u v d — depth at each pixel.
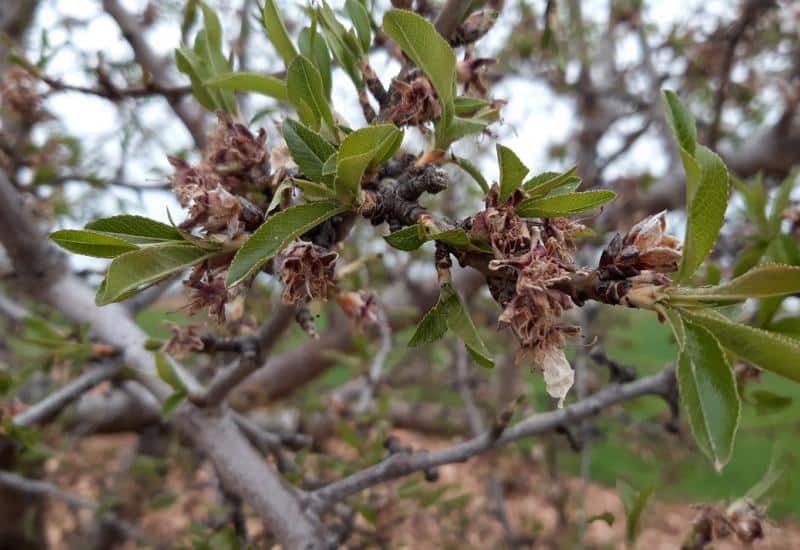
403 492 0.36
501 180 0.15
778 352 0.12
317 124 0.17
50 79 0.31
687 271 0.13
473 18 0.21
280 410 0.60
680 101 0.14
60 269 0.36
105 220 0.15
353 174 0.14
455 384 0.70
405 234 0.15
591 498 0.96
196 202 0.16
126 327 0.34
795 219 0.30
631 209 0.59
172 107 0.33
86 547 0.62
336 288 0.26
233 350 0.24
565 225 0.16
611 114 0.63
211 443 0.26
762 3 0.48
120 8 0.35
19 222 0.34
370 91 0.20
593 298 0.15
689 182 0.12
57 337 0.31
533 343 0.15
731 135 0.68
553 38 0.29
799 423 0.58
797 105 0.56
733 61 0.55
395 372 0.80
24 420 0.29
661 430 0.58
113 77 0.38
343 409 0.53
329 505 0.26
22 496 0.62
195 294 0.18
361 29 0.20
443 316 0.15
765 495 0.25
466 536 0.63
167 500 0.49
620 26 0.63
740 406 0.12
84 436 0.58
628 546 0.23
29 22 0.54
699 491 0.96
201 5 0.23
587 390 0.67
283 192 0.17
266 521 0.25
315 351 0.57
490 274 0.16
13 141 0.47
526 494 0.77
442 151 0.18
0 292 0.56
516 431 0.28
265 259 0.13
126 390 0.35
